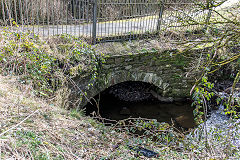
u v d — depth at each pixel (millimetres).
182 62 7324
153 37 7395
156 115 7668
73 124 3701
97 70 6148
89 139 3455
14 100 3561
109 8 8445
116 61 6398
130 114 7707
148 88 8906
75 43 5695
